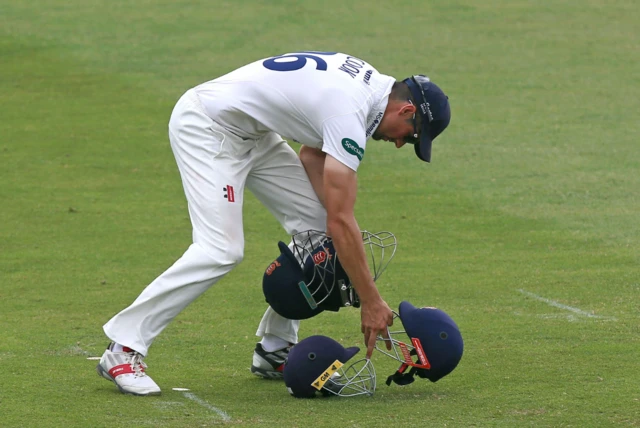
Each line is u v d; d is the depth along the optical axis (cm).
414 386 1786
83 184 4169
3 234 3391
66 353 2050
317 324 2317
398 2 8175
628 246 3114
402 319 1725
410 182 4112
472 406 1633
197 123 1766
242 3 8175
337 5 8075
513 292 2586
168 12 7938
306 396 1716
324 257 1789
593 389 1722
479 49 6750
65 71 6425
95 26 7556
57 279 2820
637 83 5912
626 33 7169
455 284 2686
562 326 2228
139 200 3928
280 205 1906
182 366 1975
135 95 5869
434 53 6644
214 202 1741
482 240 3241
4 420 1550
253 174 1878
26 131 5088
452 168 4316
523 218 3531
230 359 2036
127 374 1725
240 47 6875
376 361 1998
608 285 2638
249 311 2470
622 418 1548
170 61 6594
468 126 5028
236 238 1750
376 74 1764
